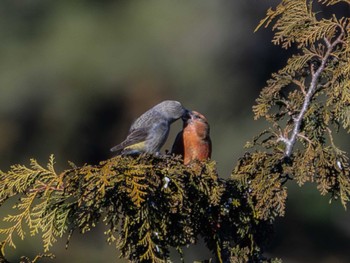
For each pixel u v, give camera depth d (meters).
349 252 16.08
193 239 5.59
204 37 17.92
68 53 17.88
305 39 5.96
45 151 18.03
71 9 18.34
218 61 17.77
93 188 5.28
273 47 17.55
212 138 16.98
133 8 18.25
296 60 5.96
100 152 18.53
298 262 15.81
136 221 5.43
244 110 17.28
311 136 5.76
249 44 17.70
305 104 5.80
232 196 5.60
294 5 6.08
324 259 15.94
